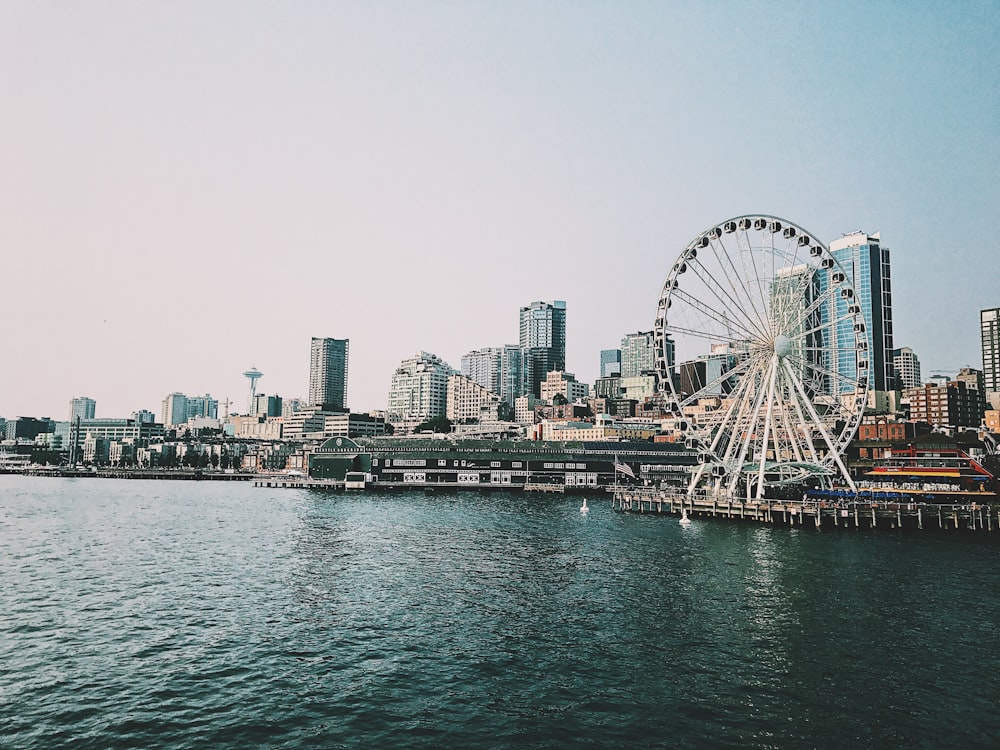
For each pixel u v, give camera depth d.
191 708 41.84
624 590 71.75
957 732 39.03
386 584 75.12
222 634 56.44
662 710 41.72
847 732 38.94
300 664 49.47
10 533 116.38
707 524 126.44
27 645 53.34
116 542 106.38
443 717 40.69
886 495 127.62
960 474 140.88
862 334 128.25
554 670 48.31
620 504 161.00
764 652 51.97
